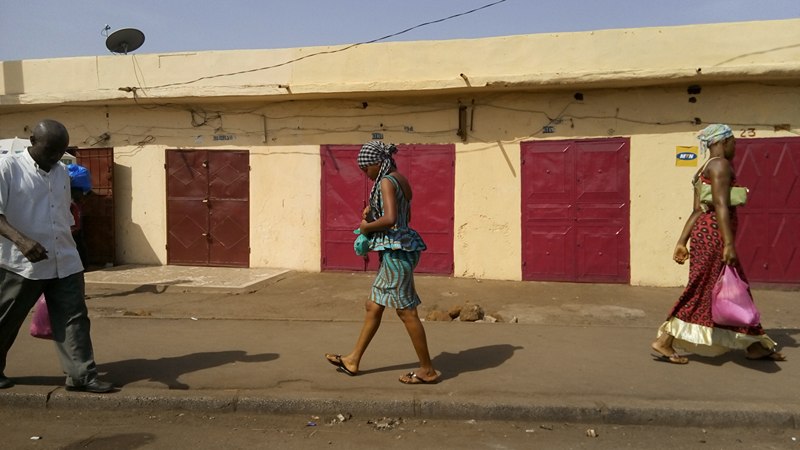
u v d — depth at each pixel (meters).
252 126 9.77
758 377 4.63
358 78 9.23
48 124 4.20
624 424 4.04
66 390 4.36
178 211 10.08
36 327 4.55
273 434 3.90
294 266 9.71
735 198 4.68
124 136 10.16
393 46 9.09
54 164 4.32
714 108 8.37
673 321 4.92
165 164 10.07
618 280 8.68
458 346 5.49
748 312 4.63
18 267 4.12
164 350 5.38
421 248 4.45
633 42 8.40
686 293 4.84
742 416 3.99
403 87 8.77
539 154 8.84
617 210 8.65
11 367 4.89
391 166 4.44
